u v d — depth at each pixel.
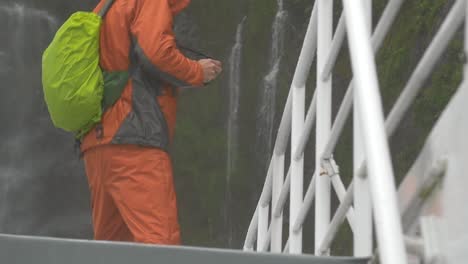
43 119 55.47
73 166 55.06
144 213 8.83
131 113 8.87
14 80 55.41
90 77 8.80
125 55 8.88
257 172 53.84
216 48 55.09
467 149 3.26
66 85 8.73
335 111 44.53
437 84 13.55
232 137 54.25
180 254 5.44
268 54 53.97
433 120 14.40
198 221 54.03
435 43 3.98
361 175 5.98
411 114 14.98
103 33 8.94
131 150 8.88
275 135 53.41
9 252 5.77
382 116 3.72
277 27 53.56
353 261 5.09
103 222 9.31
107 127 8.86
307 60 8.27
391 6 5.11
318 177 7.09
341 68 44.53
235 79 54.56
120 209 8.91
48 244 5.69
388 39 19.83
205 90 54.75
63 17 55.84
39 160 54.94
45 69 8.85
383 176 3.46
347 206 6.30
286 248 9.53
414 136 17.02
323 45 7.35
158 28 8.80
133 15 8.90
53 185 54.75
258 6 54.16
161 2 8.90
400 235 3.27
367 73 3.88
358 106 3.83
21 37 55.47
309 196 7.59
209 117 54.75
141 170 8.86
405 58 19.73
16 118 55.09
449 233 3.44
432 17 20.27
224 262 5.34
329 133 7.16
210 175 54.22
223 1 55.00
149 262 5.47
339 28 6.27
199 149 54.44
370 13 5.77
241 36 54.62
